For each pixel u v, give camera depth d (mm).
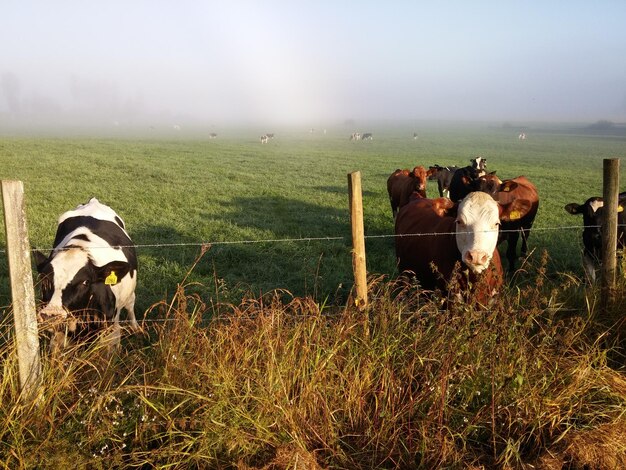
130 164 29688
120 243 6531
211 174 25625
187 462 3812
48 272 5129
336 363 4508
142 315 7363
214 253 10312
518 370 4414
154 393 4180
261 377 4191
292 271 9547
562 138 84625
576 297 5945
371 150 51812
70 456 3658
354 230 4828
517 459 3898
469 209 5883
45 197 17250
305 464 3738
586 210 8523
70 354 4582
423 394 4289
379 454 4086
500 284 5863
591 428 4152
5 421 3760
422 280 7195
